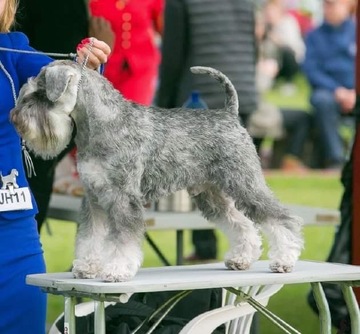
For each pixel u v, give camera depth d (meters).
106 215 7.61
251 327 10.09
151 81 16.77
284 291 16.56
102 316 7.05
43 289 7.55
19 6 11.84
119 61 16.33
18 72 8.34
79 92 7.45
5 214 8.05
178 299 8.36
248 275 7.56
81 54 8.17
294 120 29.17
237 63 16.98
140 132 7.59
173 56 16.72
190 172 7.88
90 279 7.36
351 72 28.64
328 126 29.09
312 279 7.64
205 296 9.38
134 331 8.27
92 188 7.45
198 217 11.66
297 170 29.67
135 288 6.91
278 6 32.88
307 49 28.80
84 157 7.50
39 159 11.55
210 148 7.98
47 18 11.89
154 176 7.70
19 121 7.40
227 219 8.48
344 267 8.28
